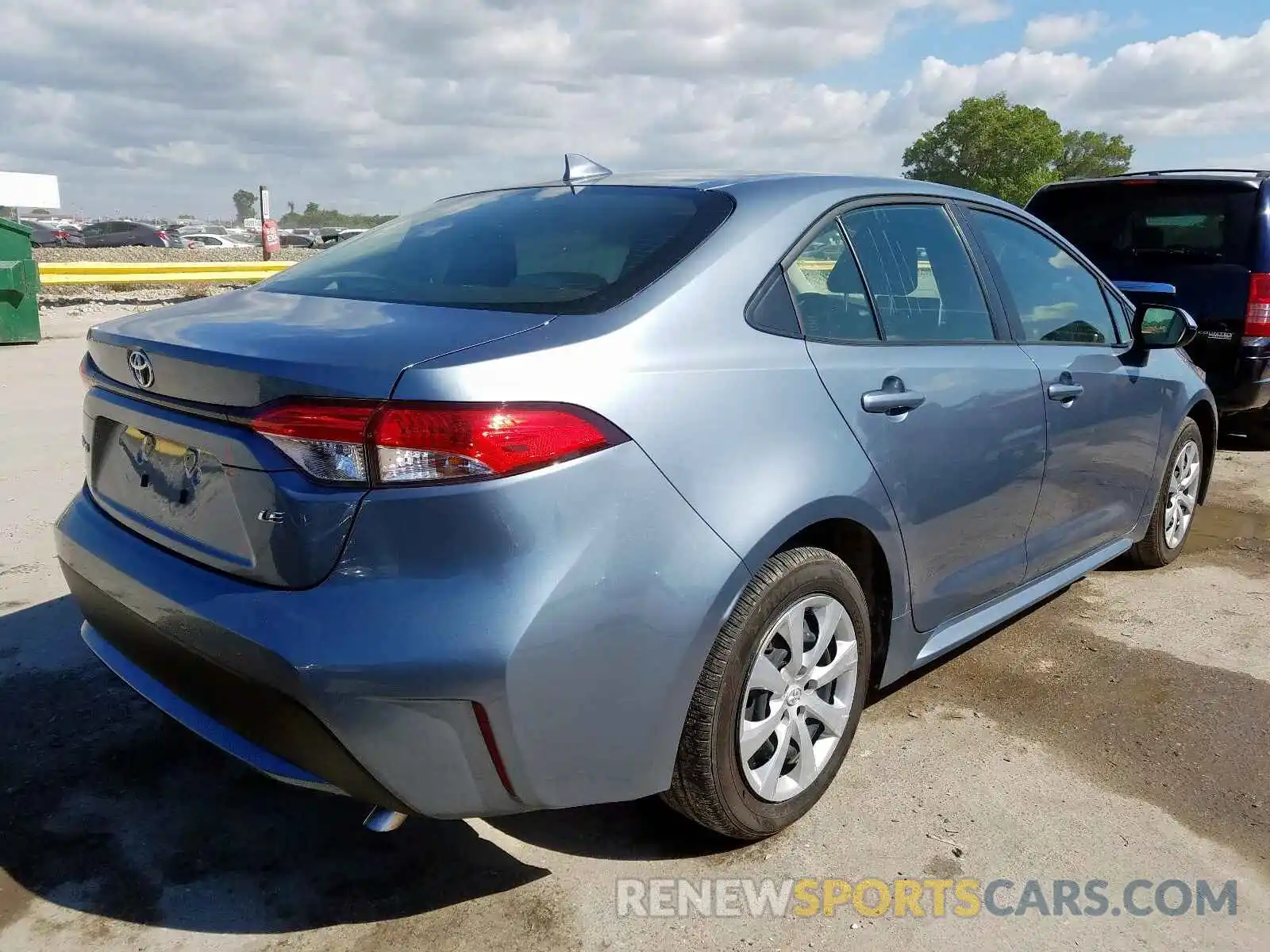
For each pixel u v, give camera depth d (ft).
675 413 7.03
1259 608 13.69
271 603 6.38
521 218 9.21
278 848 8.16
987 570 10.41
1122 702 10.93
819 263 8.73
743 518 7.22
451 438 6.14
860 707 8.89
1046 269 11.90
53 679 10.77
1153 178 21.75
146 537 7.63
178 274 51.65
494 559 6.22
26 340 35.70
